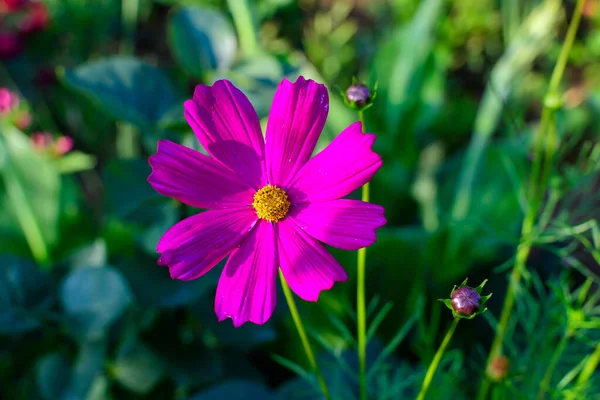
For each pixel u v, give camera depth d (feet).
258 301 1.09
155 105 1.85
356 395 1.71
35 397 1.80
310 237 1.11
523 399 1.35
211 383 1.87
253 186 1.13
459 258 2.23
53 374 1.75
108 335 1.76
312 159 1.14
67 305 1.72
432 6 2.49
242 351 1.91
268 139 1.14
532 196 1.37
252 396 1.71
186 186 1.10
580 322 1.28
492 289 2.12
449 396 1.59
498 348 1.42
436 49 3.20
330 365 1.79
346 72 3.15
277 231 1.12
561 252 1.38
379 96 2.77
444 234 2.29
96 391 1.71
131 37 2.94
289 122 1.13
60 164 2.12
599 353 1.32
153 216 1.71
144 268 1.71
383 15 3.37
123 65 1.85
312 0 3.40
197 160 1.11
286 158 1.14
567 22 3.10
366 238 1.08
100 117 2.71
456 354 1.50
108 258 1.94
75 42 2.89
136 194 1.74
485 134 2.20
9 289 1.78
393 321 2.13
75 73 1.79
